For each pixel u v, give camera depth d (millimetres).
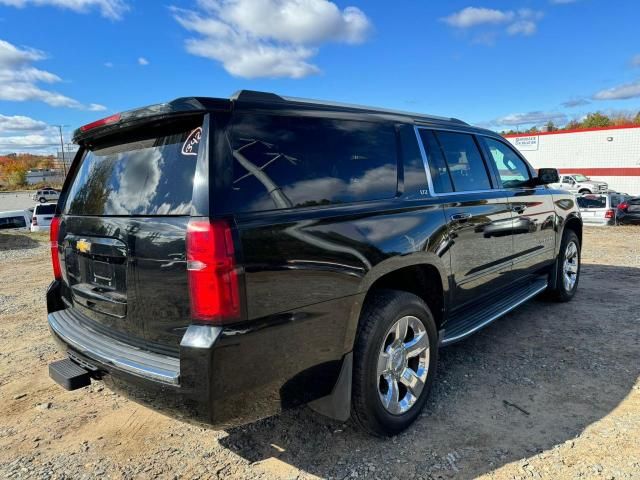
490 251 3818
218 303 1983
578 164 35656
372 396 2639
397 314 2746
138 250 2250
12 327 5332
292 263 2229
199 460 2672
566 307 5352
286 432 2924
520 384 3445
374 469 2520
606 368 3662
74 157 3148
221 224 2012
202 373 1979
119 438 2938
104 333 2605
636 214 17062
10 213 25641
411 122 3334
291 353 2248
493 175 4102
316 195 2457
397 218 2838
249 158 2217
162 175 2275
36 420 3184
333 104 2824
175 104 2170
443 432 2852
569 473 2416
